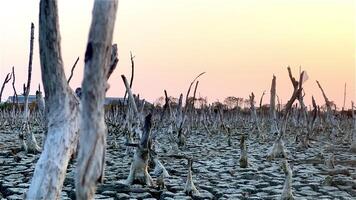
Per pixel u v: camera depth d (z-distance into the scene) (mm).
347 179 15500
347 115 50781
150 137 14422
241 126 50375
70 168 16078
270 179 16062
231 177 16406
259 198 12672
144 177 13914
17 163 18781
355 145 26156
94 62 3818
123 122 30438
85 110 3832
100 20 3801
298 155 23891
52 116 5051
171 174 16953
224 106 58031
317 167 19078
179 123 28656
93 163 3855
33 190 4938
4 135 34031
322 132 38906
